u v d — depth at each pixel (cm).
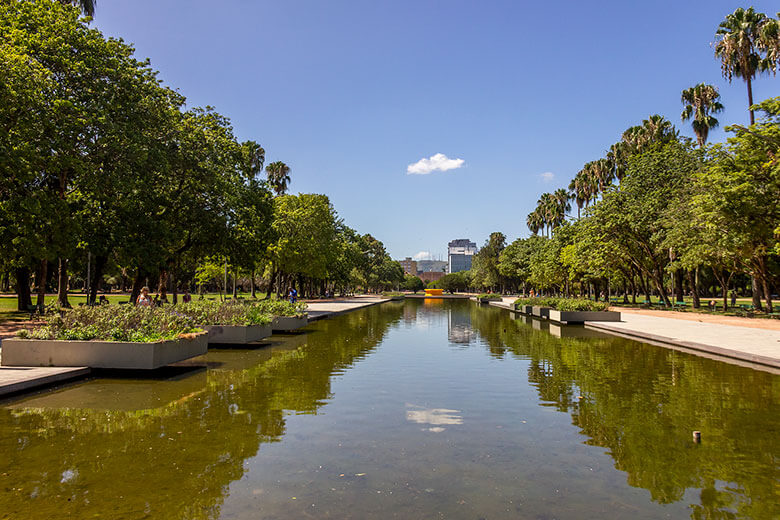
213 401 771
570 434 611
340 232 6556
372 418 678
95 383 905
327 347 1469
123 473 472
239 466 493
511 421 668
